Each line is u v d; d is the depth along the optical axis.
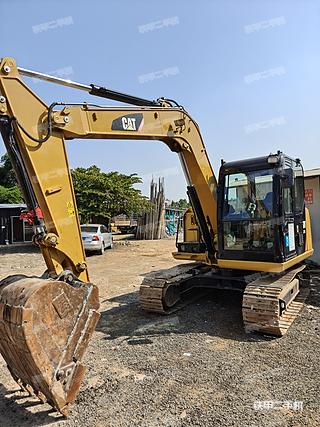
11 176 41.97
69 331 3.30
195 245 7.20
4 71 3.73
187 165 6.68
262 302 5.49
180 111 6.26
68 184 4.13
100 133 4.77
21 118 3.83
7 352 3.36
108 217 22.55
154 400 3.79
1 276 11.73
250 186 6.39
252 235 6.32
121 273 11.79
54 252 3.96
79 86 4.63
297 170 7.32
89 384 4.17
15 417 3.56
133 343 5.40
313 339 5.30
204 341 5.38
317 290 8.15
